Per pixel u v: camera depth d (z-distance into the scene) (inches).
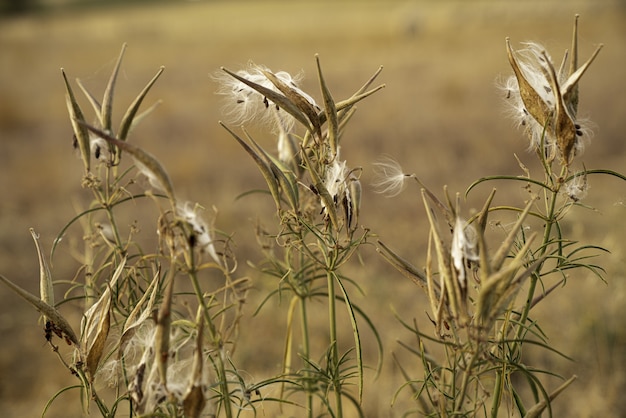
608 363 164.1
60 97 621.3
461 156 371.6
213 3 2677.2
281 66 801.6
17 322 214.5
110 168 89.4
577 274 195.6
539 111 74.7
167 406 70.1
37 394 177.2
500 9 1346.0
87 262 106.7
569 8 1264.8
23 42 1235.9
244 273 228.5
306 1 2556.6
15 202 331.3
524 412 78.7
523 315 81.1
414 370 170.4
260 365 181.3
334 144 75.2
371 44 1032.2
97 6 2731.3
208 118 512.1
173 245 64.6
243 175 357.4
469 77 620.7
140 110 540.1
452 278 65.0
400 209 289.4
